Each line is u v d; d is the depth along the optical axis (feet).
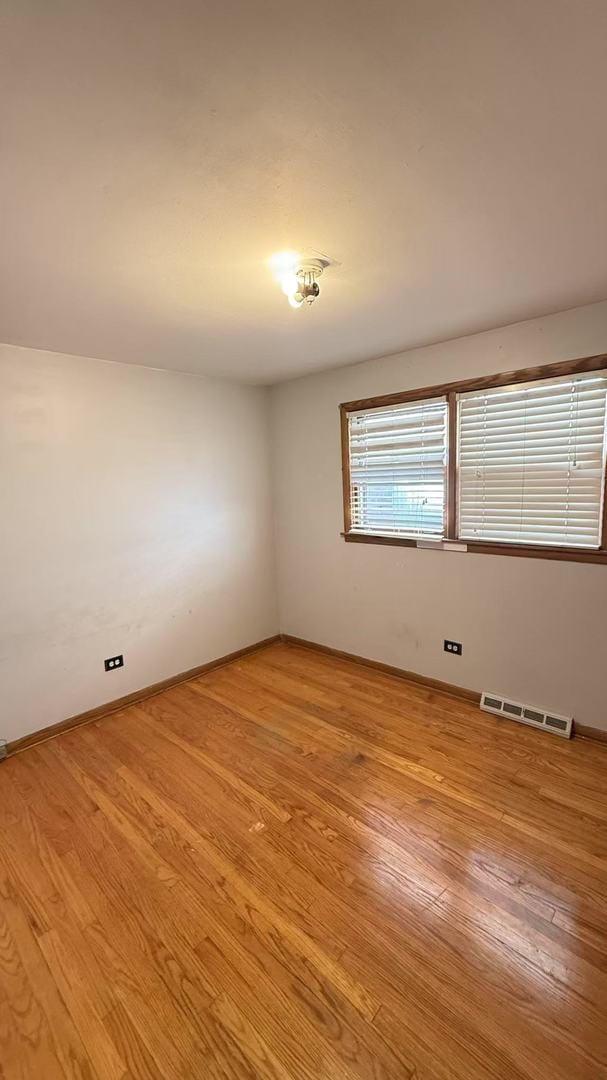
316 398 12.23
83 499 9.84
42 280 5.94
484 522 9.55
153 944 5.15
